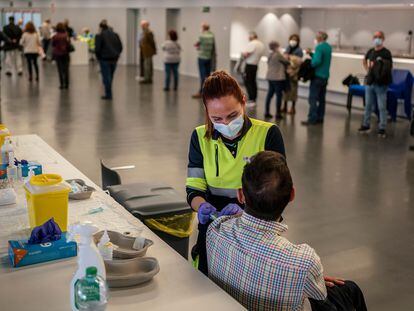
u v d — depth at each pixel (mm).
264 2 12281
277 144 1993
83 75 14375
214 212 1885
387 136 7711
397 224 4238
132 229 2076
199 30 14797
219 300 1567
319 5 10828
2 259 1789
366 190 5094
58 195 1938
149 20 17047
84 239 1430
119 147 6426
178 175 5336
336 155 6457
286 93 9273
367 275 3348
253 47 9977
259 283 1627
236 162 1978
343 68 10594
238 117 1882
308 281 1591
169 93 11453
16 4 22984
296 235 3951
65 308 1491
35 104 9289
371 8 12078
